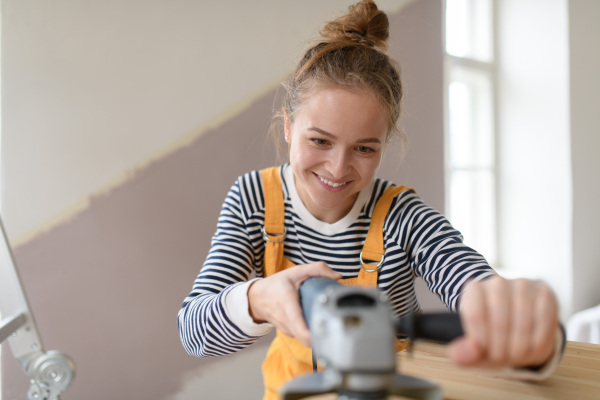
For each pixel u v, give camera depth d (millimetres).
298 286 518
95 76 1321
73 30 1294
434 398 355
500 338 366
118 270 1358
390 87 742
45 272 1277
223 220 870
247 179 894
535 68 2527
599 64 2625
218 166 1498
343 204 835
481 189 2664
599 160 2637
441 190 2045
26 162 1255
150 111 1392
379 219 832
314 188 748
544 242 2547
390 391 343
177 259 1438
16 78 1239
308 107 701
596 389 529
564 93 2434
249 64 1543
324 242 851
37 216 1267
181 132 1436
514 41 2588
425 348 678
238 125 1527
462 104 2596
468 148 2646
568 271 2469
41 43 1261
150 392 1404
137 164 1377
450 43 2494
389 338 320
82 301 1318
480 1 2611
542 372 475
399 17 1876
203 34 1467
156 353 1410
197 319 658
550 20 2467
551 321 367
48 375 691
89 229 1323
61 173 1290
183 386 1449
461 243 750
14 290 723
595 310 2051
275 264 856
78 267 1312
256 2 1555
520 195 2615
